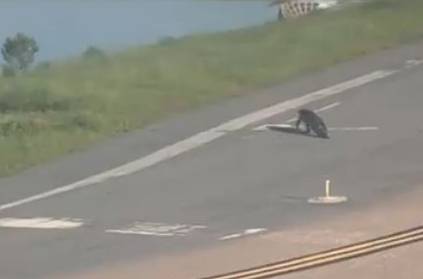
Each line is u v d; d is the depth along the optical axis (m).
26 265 64.38
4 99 136.25
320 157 94.06
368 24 174.75
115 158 103.69
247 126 112.94
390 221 67.50
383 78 133.25
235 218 73.19
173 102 130.62
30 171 101.56
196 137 109.94
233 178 88.69
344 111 115.56
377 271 56.69
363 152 94.19
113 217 77.62
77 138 115.19
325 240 64.00
